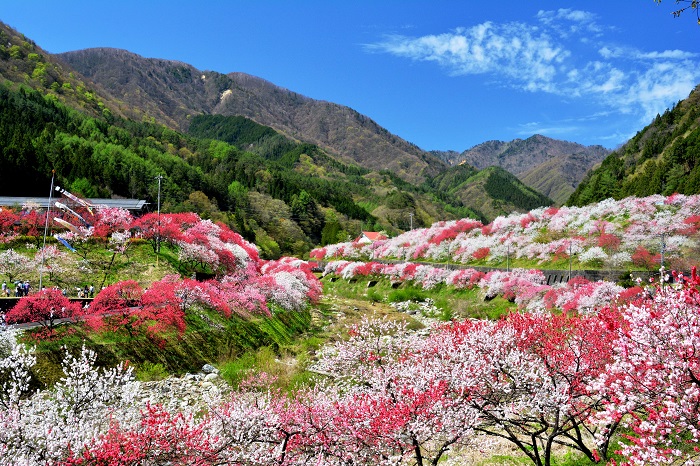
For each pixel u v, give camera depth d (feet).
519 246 178.50
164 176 343.26
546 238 175.52
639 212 165.68
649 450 25.73
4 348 61.77
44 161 280.10
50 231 147.64
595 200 318.86
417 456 39.32
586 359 40.88
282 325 121.70
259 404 50.16
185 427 38.01
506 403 42.96
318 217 449.48
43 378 67.77
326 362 59.47
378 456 39.73
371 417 40.81
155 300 95.20
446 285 168.76
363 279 206.28
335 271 231.50
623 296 103.24
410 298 171.53
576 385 40.14
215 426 41.55
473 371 42.14
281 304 131.64
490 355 43.42
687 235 141.79
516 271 152.15
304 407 46.91
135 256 140.97
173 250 148.97
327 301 173.06
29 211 153.07
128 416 41.29
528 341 46.39
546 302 121.90
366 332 60.18
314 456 41.19
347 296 197.06
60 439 34.17
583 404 39.73
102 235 145.18
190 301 102.27
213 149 649.61
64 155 309.01
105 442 33.55
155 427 35.55
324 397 51.21
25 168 260.83
